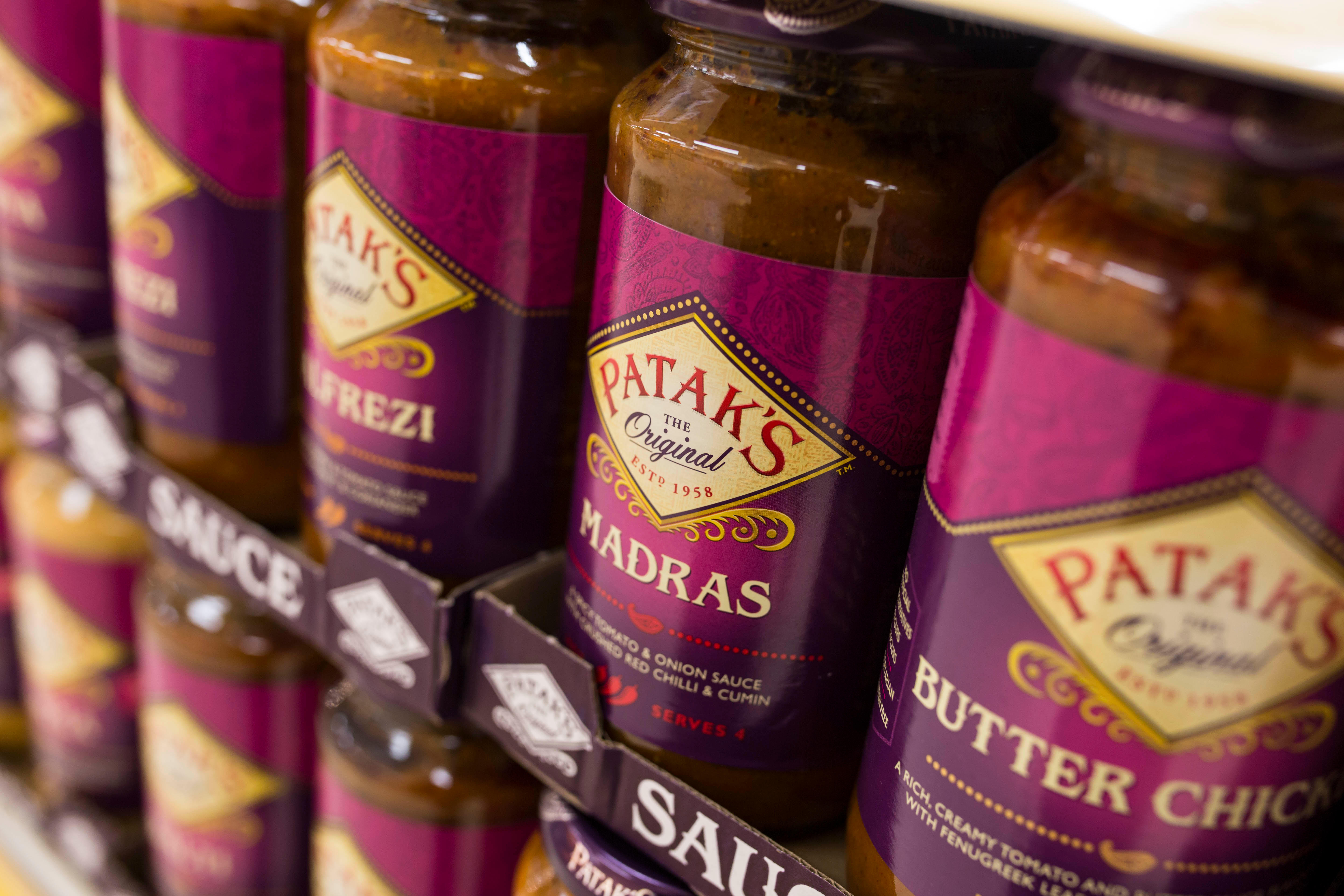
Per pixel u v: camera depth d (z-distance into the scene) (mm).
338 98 642
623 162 548
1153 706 420
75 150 959
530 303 662
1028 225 427
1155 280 382
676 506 558
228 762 994
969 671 467
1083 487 412
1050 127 589
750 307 507
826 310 501
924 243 499
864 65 491
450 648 695
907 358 520
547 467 720
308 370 747
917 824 506
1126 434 397
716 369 522
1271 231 376
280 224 803
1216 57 332
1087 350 401
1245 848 443
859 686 599
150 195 800
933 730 490
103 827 1194
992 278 444
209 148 770
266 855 1028
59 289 1003
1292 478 380
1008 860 471
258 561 808
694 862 596
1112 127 400
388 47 617
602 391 583
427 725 818
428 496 706
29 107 946
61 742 1218
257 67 750
